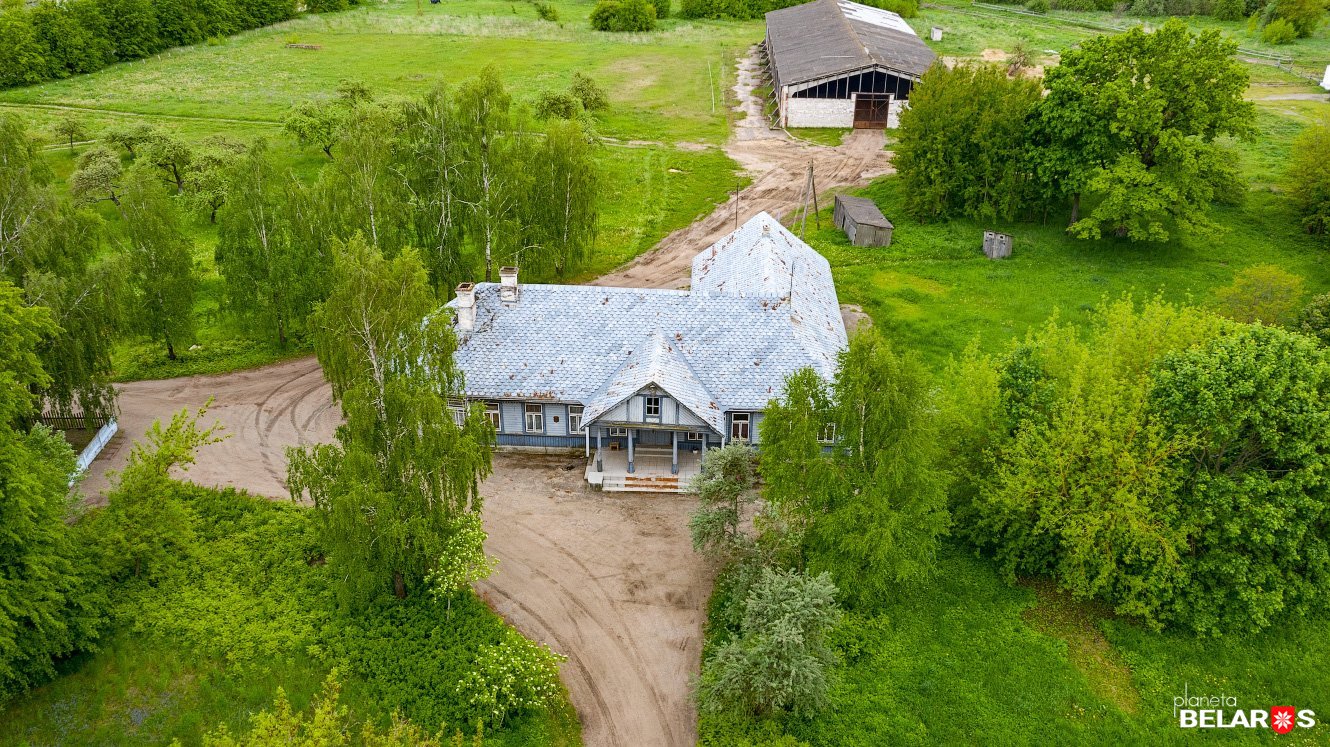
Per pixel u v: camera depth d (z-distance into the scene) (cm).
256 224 5738
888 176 8900
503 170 6209
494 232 6244
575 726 3381
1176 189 6738
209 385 5628
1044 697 3481
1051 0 15950
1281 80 11231
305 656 3584
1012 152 7456
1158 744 3306
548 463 4869
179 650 3609
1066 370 4238
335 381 3791
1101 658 3675
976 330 6166
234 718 3341
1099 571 3888
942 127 7550
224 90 11475
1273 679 3572
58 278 4650
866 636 3706
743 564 3781
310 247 5784
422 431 3425
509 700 3300
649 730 3372
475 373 4822
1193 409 3641
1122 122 6656
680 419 4538
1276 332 3694
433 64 12825
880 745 3272
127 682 3488
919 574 3753
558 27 14775
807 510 3722
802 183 8831
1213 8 14550
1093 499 3784
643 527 4397
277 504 4459
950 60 11838
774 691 3155
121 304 4912
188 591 3878
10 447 3303
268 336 6103
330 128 9081
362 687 3447
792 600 3219
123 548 3803
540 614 3872
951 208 7919
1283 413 3541
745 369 4744
